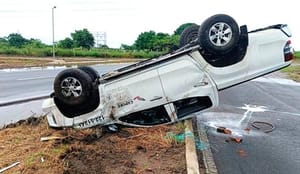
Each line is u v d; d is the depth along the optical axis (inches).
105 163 183.8
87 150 197.5
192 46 212.2
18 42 2955.2
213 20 199.0
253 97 473.1
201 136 256.1
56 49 2354.8
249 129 284.8
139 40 3506.4
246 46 211.0
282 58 217.5
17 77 701.9
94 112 214.4
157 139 231.0
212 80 210.1
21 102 379.9
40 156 183.0
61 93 206.2
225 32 200.7
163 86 207.3
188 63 207.2
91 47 3240.7
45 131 235.3
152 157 198.7
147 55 2657.5
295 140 252.2
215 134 265.0
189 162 187.0
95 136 224.5
